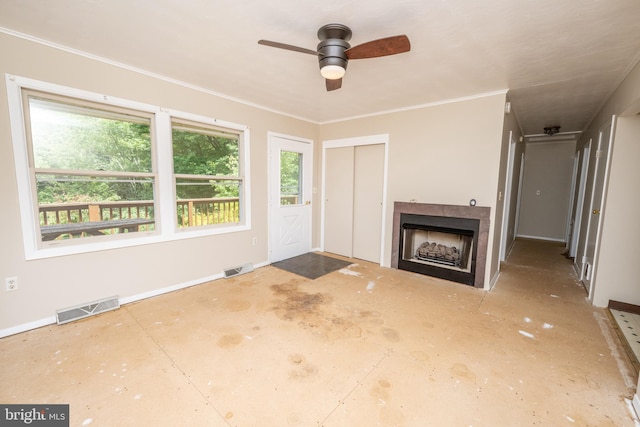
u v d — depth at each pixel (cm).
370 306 284
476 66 252
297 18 184
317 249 522
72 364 188
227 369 185
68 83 234
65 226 253
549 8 168
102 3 170
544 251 533
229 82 304
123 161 281
